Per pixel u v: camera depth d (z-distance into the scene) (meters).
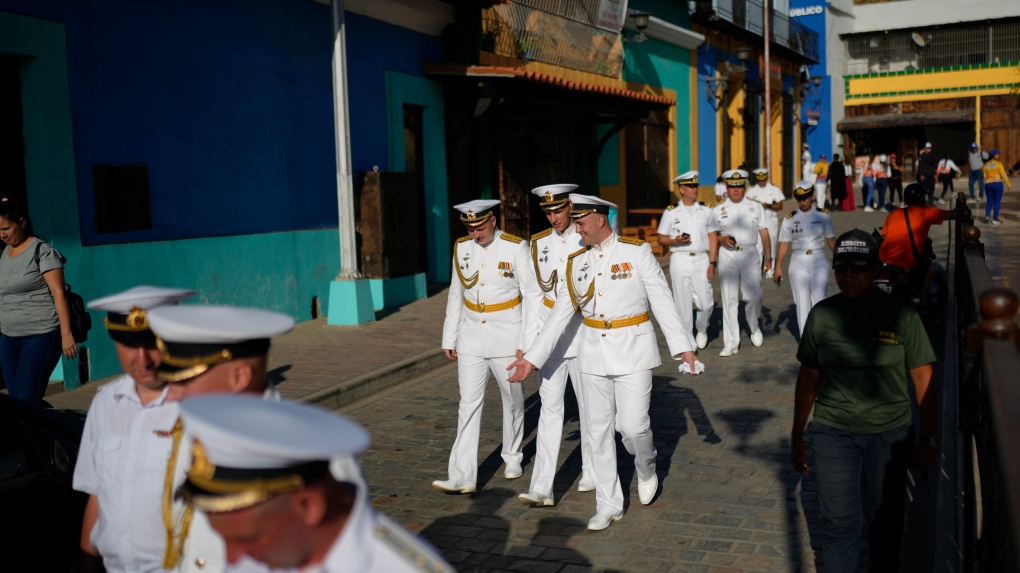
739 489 6.01
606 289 5.41
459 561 5.04
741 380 9.07
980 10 40.97
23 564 3.57
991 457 2.90
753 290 10.43
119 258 9.34
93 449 2.83
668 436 7.25
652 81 23.36
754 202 10.31
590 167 19.95
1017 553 1.96
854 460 4.14
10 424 3.76
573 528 5.46
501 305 6.07
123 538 2.69
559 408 5.88
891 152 43.66
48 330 6.22
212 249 10.62
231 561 1.83
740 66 28.73
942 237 20.33
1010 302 3.53
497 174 16.81
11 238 6.14
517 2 16.77
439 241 15.27
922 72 42.38
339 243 12.46
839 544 4.18
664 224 10.38
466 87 15.21
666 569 4.84
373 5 13.28
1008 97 40.94
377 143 13.69
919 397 4.07
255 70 11.36
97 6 9.10
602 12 19.73
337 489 1.83
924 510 5.52
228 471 1.68
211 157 10.67
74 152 8.85
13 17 8.15
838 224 24.28
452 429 7.64
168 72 10.02
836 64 42.91
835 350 4.12
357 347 10.43
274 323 2.34
